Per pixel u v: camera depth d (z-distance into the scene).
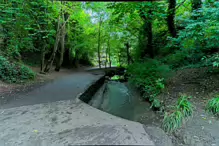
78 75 10.49
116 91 8.77
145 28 10.90
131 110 5.11
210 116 3.19
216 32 3.85
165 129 3.08
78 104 4.13
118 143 2.15
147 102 5.32
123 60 17.28
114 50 17.25
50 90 5.79
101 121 3.00
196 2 6.36
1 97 4.75
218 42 4.60
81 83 7.33
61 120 3.05
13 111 3.58
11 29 7.36
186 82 5.19
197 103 3.75
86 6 12.39
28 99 4.60
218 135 2.62
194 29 4.33
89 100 6.07
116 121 3.02
